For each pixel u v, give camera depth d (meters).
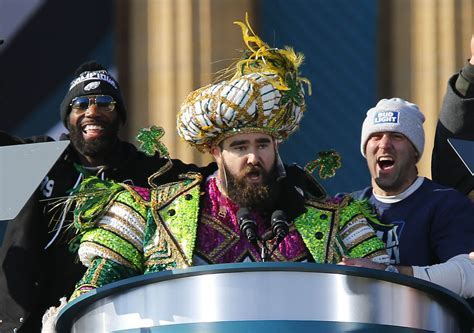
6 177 16.06
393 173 17.95
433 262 17.66
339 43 27.36
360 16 27.28
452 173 18.33
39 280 18.08
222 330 14.20
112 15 26.86
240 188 15.59
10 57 27.09
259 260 15.62
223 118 15.54
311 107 27.22
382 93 26.94
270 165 15.65
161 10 26.66
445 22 26.50
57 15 27.09
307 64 27.38
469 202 17.81
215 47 26.53
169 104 26.41
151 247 15.66
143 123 26.39
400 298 14.45
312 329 14.20
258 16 27.11
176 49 26.53
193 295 14.28
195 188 15.91
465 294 16.66
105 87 18.73
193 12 26.55
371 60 27.12
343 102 27.19
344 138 27.08
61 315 14.82
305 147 27.11
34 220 18.22
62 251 18.09
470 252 17.34
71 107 18.73
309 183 16.17
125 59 26.72
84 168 17.48
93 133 18.62
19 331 17.98
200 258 15.62
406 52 26.77
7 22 27.17
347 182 26.77
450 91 18.31
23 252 18.09
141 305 14.41
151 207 15.79
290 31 27.36
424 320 14.59
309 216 15.84
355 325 14.27
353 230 15.84
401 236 17.70
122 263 15.62
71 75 27.00
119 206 15.83
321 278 14.27
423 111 26.47
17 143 18.94
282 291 14.23
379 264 15.41
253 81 15.56
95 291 14.51
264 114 15.56
